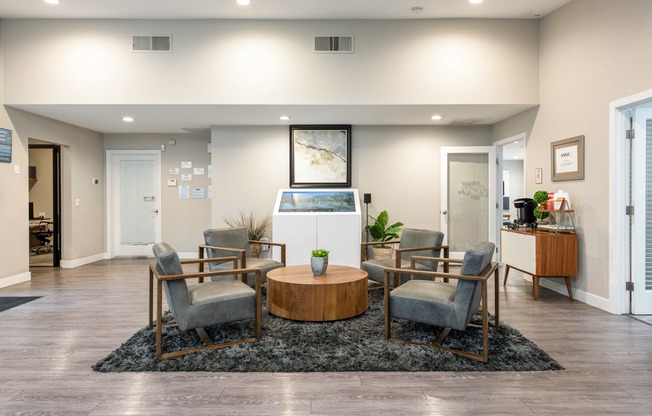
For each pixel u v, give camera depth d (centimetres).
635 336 304
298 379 234
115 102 461
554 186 448
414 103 467
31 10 438
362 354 263
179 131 664
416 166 609
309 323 325
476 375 239
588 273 397
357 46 464
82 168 633
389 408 203
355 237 543
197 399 211
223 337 292
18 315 359
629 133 359
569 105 419
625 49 347
